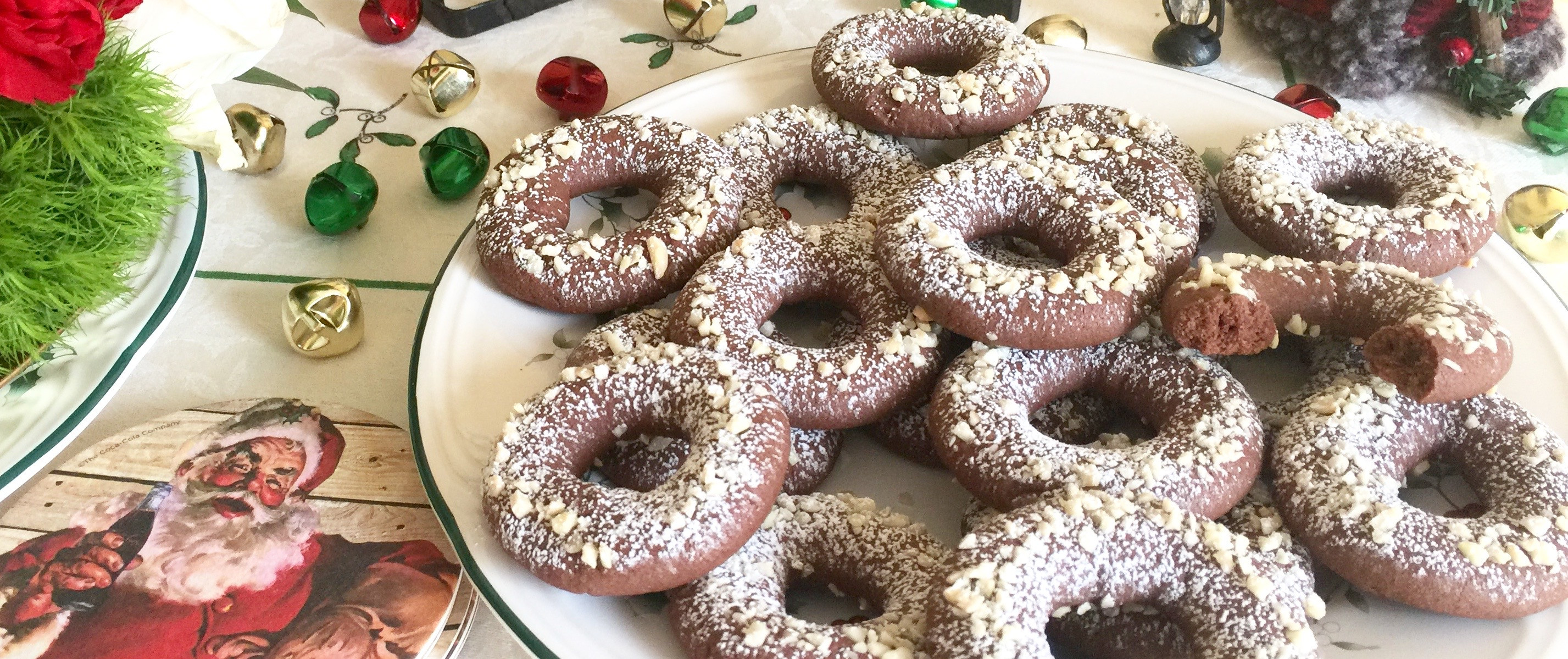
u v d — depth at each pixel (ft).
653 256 0.92
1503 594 0.71
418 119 1.20
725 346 0.85
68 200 0.76
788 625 0.72
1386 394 0.82
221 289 1.03
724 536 0.72
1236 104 1.11
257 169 1.12
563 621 0.73
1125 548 0.72
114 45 0.76
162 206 0.83
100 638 0.77
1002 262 0.94
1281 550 0.76
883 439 0.89
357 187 1.04
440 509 0.79
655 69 1.26
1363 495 0.75
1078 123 1.05
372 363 0.98
